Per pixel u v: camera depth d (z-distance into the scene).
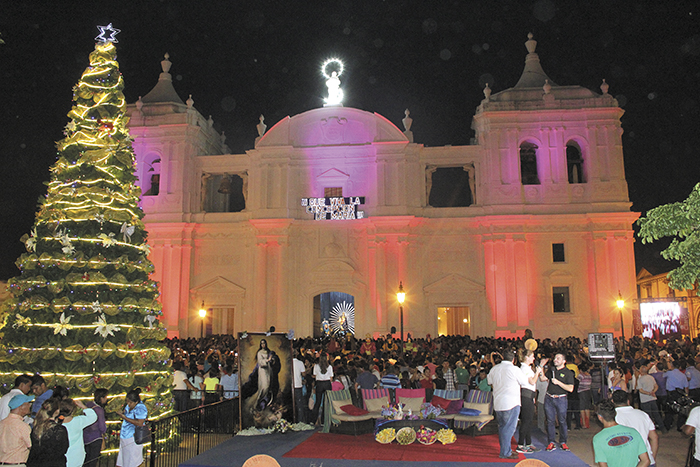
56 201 15.79
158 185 43.97
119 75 17.34
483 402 17.16
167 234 40.94
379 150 40.56
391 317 38.53
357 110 41.44
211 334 40.91
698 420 9.08
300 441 16.11
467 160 40.75
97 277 15.09
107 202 15.88
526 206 39.09
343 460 13.71
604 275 37.91
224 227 41.53
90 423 10.80
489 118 40.12
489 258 38.81
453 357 23.38
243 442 16.03
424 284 39.47
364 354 27.91
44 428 9.30
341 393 17.95
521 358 14.84
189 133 42.19
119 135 16.92
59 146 16.47
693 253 15.23
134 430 11.94
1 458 8.95
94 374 14.77
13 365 14.98
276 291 39.50
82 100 16.91
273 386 17.88
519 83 42.44
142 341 15.96
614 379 17.92
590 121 39.72
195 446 15.49
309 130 41.75
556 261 39.06
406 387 19.81
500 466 13.01
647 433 9.05
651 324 36.84
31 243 15.69
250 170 41.59
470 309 39.09
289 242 40.31
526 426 14.44
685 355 23.12
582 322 38.22
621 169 39.12
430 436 15.42
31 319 15.02
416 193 40.19
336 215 40.34
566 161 39.62
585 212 38.81
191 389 19.30
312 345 31.88
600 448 7.94
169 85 44.47
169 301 40.06
